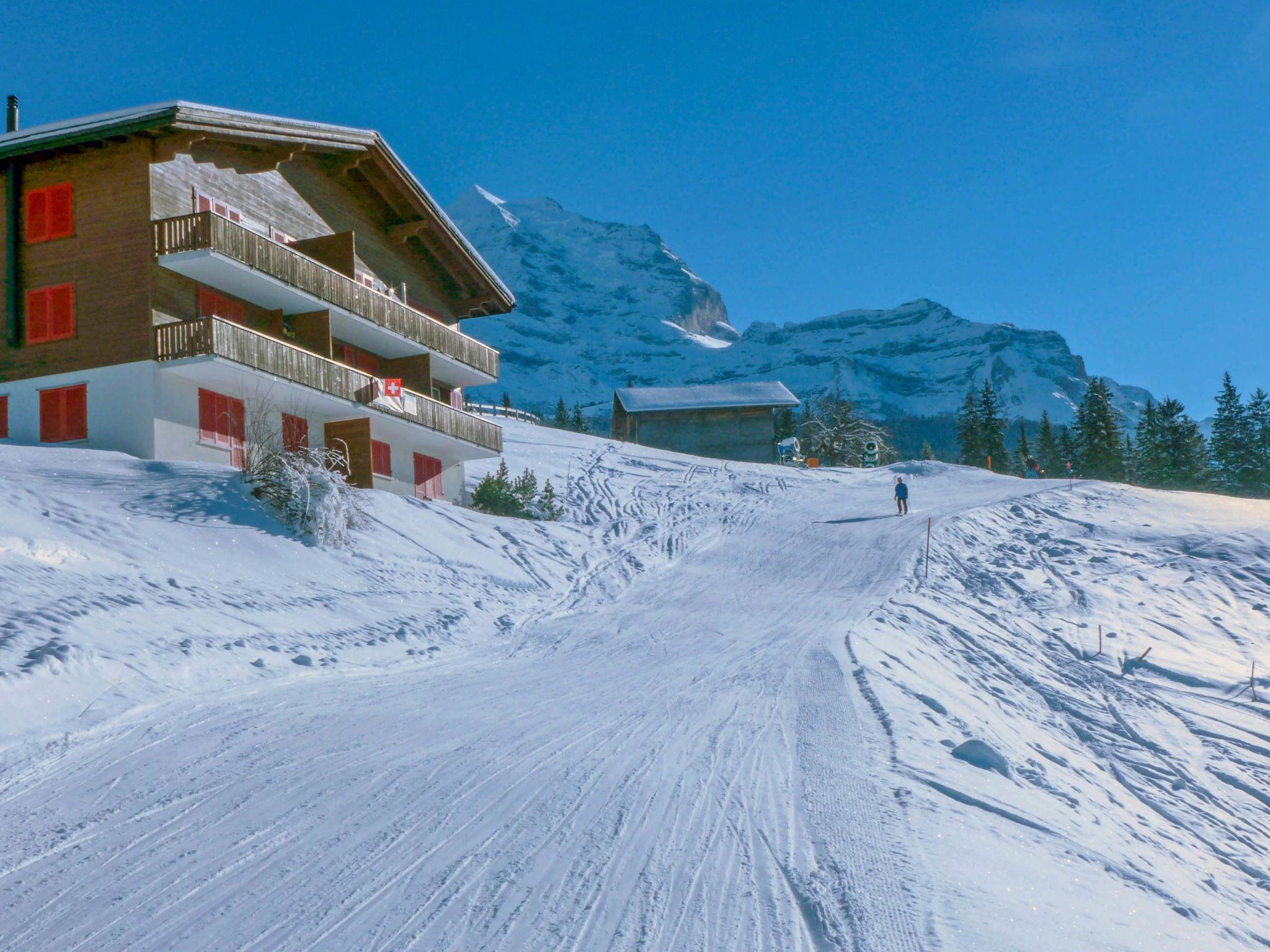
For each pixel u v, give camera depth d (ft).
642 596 91.35
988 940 21.79
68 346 85.92
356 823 27.48
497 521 109.29
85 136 84.23
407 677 50.42
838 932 21.48
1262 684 82.33
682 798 30.60
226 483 77.46
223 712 39.29
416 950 20.29
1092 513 139.85
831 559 114.42
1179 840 49.06
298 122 96.89
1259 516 135.23
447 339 119.03
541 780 31.91
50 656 39.19
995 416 337.11
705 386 274.36
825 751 37.83
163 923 21.39
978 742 42.34
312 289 95.61
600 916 22.08
